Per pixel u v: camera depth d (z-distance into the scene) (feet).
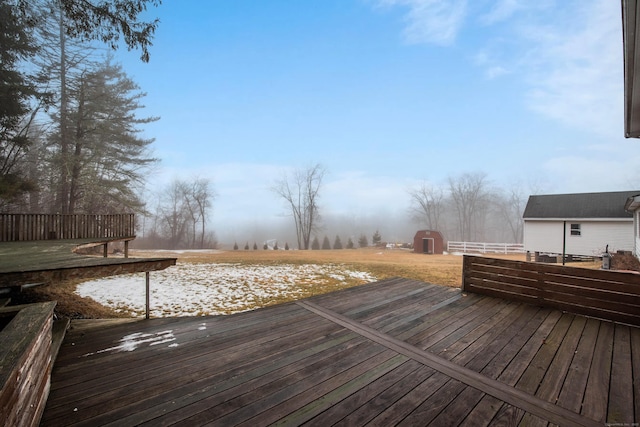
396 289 16.97
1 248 20.38
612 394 6.90
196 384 7.32
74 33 16.55
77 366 8.25
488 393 6.93
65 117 56.54
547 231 54.54
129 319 12.48
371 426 5.78
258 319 12.34
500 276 15.06
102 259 13.85
